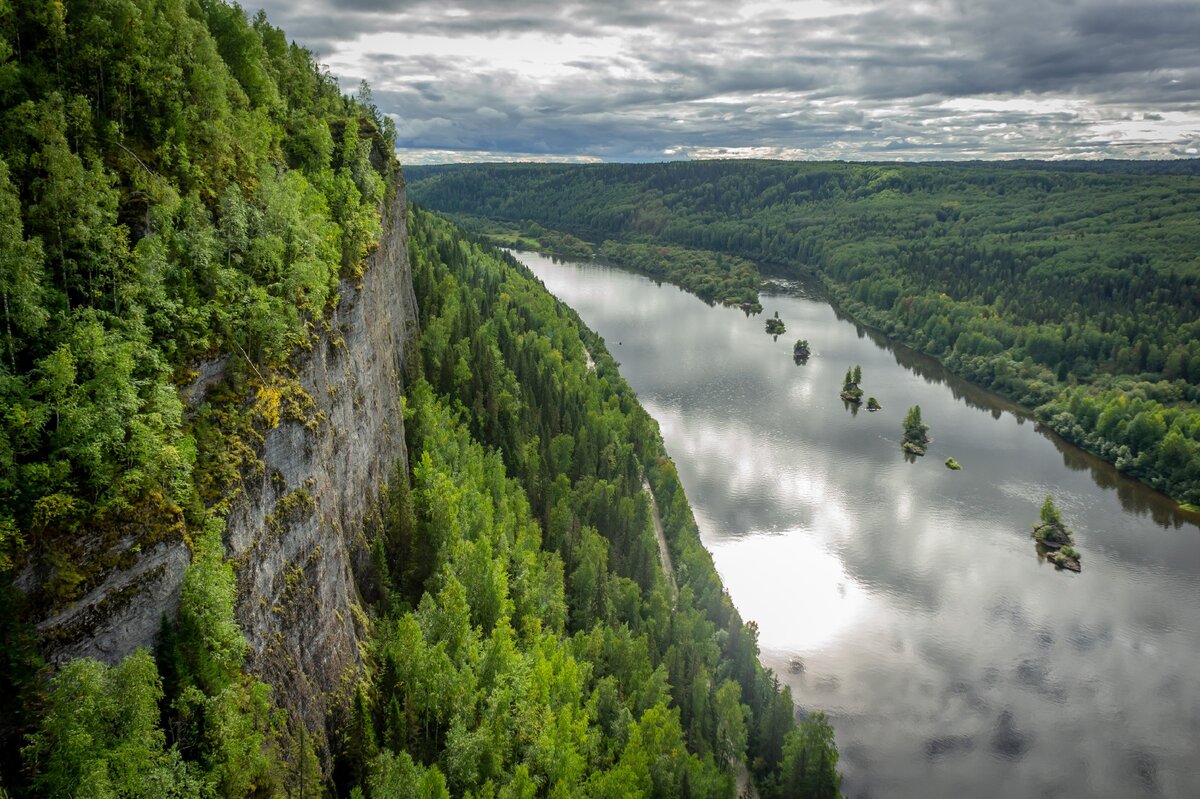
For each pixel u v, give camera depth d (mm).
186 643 42156
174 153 57562
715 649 95688
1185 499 155750
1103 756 96375
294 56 101562
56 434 39500
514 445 126188
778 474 162500
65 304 43469
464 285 183250
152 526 41094
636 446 149125
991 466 171625
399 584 77500
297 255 62062
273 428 52875
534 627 81938
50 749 35188
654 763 71438
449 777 60281
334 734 56219
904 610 121000
